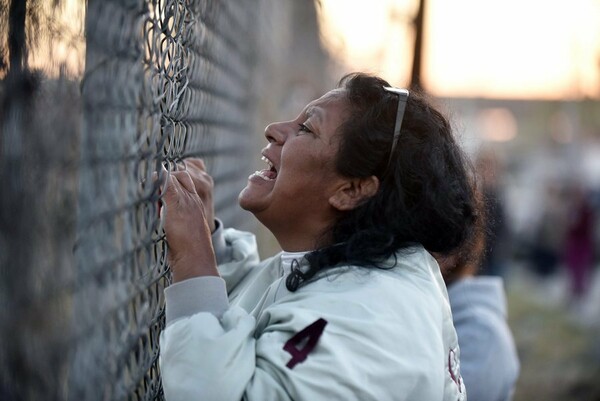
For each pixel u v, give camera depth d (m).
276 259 2.25
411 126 2.08
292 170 2.07
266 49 5.73
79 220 1.44
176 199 1.94
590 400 7.90
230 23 3.72
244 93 4.54
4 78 1.48
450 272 2.97
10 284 1.36
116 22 1.56
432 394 1.82
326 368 1.75
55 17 1.52
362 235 1.98
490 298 3.10
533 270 15.76
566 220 13.95
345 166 2.04
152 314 1.94
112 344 1.60
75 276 1.42
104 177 1.53
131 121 1.68
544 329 10.62
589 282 13.20
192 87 2.32
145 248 1.77
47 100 1.49
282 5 6.72
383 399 1.76
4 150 1.43
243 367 1.76
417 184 2.04
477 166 2.59
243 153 4.50
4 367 1.34
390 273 1.95
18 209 1.39
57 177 1.43
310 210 2.09
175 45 2.01
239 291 2.38
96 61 1.48
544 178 17.81
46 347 1.37
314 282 1.96
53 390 1.36
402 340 1.82
